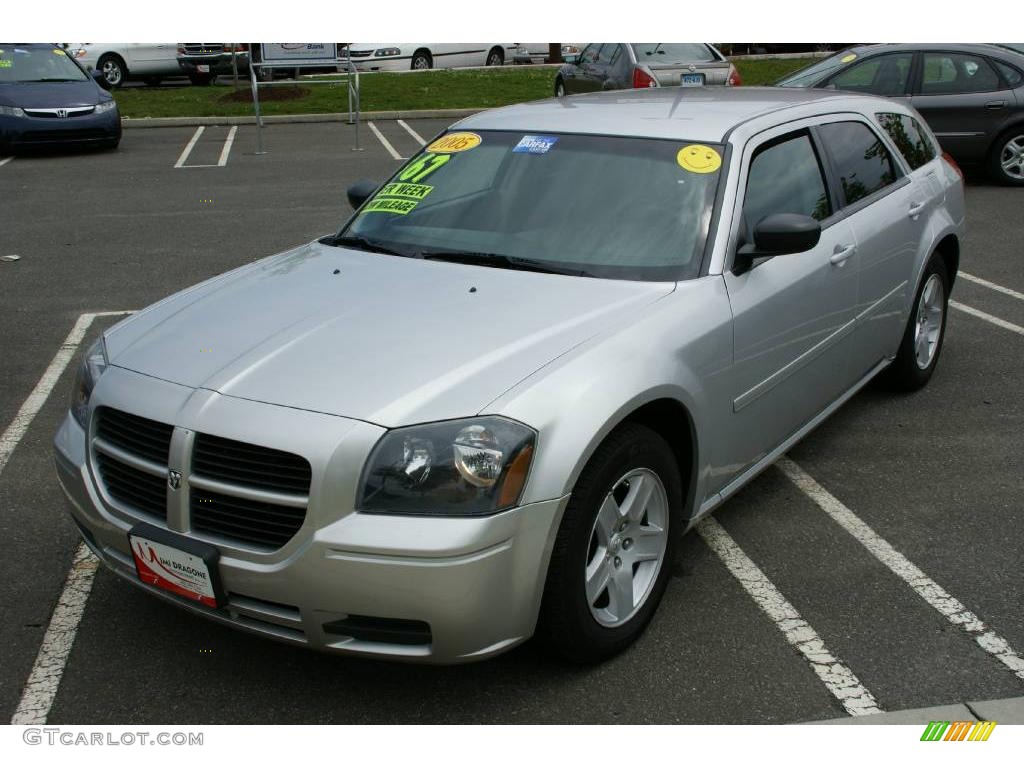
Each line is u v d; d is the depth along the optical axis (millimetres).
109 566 3236
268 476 2787
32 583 3723
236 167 13750
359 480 2719
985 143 11922
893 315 4996
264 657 3293
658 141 4070
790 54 27172
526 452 2771
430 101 19828
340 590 2707
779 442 4164
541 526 2801
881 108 5258
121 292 7742
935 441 4980
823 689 3109
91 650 3328
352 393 2861
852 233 4449
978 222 10102
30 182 12703
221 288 3787
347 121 18562
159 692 3123
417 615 2703
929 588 3668
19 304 7402
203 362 3121
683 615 3512
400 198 4320
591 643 3096
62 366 6070
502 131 4430
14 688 3139
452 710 3033
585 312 3316
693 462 3463
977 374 5906
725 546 3996
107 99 15148
